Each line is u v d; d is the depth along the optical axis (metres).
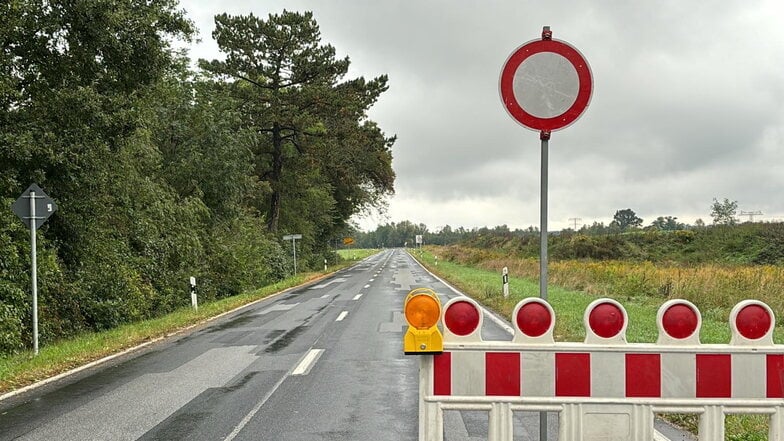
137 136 19.02
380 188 54.72
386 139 47.22
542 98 3.66
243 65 38.97
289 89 39.81
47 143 13.42
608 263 34.66
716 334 10.86
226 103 30.58
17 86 13.76
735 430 5.29
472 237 104.06
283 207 50.94
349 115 40.12
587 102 3.67
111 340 12.67
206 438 5.68
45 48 13.92
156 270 21.88
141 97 16.55
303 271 48.84
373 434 5.75
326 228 61.69
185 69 28.23
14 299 12.77
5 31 12.51
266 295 25.19
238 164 30.42
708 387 3.06
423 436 3.07
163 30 15.43
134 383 8.35
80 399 7.44
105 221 18.34
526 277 32.12
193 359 10.27
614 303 3.10
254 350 11.03
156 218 22.33
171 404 7.05
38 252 14.17
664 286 19.47
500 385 3.08
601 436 3.06
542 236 3.50
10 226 13.16
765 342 3.07
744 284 17.39
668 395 3.06
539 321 3.09
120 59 14.59
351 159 44.47
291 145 48.78
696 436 5.39
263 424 6.12
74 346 11.91
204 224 28.28
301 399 7.16
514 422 6.00
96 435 5.85
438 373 3.09
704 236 46.06
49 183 14.88
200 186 29.23
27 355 11.16
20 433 5.98
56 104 13.70
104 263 17.95
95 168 15.35
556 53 3.68
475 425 5.95
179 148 29.05
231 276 29.86
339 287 29.03
